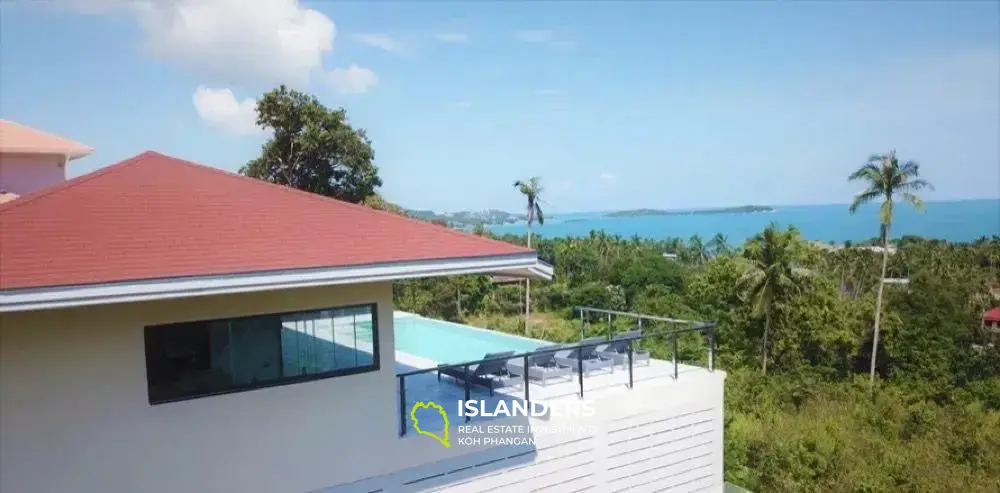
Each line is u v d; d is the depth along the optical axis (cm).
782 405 3316
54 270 589
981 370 4062
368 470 838
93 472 670
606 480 1065
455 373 1119
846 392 3719
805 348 4262
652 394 1121
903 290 4684
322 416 805
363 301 839
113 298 586
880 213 4103
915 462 2327
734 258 4709
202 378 732
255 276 661
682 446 1167
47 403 650
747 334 4319
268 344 773
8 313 629
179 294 619
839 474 2100
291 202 906
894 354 4206
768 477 2055
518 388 1093
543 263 898
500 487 945
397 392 1055
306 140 3778
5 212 714
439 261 791
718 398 1219
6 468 632
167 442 709
